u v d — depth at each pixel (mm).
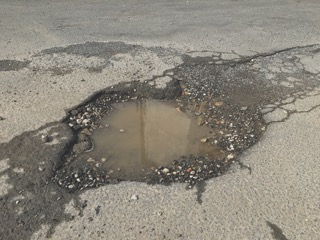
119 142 3615
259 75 4637
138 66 4730
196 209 2865
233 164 3311
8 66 4730
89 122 3859
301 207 2904
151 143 3611
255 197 2975
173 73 4609
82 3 6781
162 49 5160
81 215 2797
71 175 3162
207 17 6258
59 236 2643
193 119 3951
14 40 5375
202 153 3473
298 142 3570
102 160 3373
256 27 5934
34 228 2693
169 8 6625
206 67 4758
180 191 3020
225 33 5691
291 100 4180
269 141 3584
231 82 4492
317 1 7168
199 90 4355
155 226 2730
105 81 4422
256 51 5188
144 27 5828
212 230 2707
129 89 4309
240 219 2795
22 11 6359
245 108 4059
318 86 4441
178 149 3527
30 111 3916
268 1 7070
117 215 2805
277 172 3219
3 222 2727
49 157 3314
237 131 3744
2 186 3010
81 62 4820
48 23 5926
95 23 5938
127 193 2994
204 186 3070
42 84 4379
